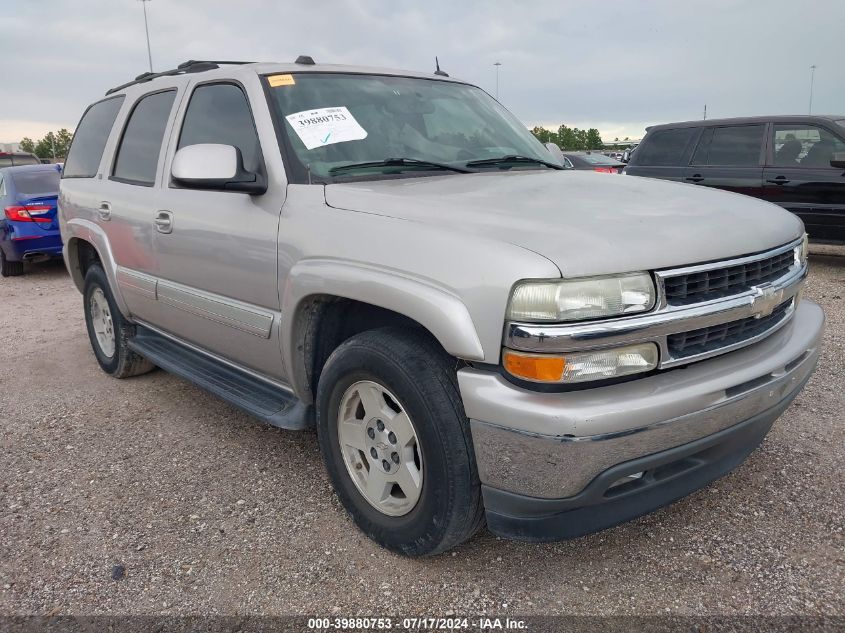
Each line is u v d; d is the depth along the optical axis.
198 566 2.68
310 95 3.28
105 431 4.05
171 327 4.00
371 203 2.66
